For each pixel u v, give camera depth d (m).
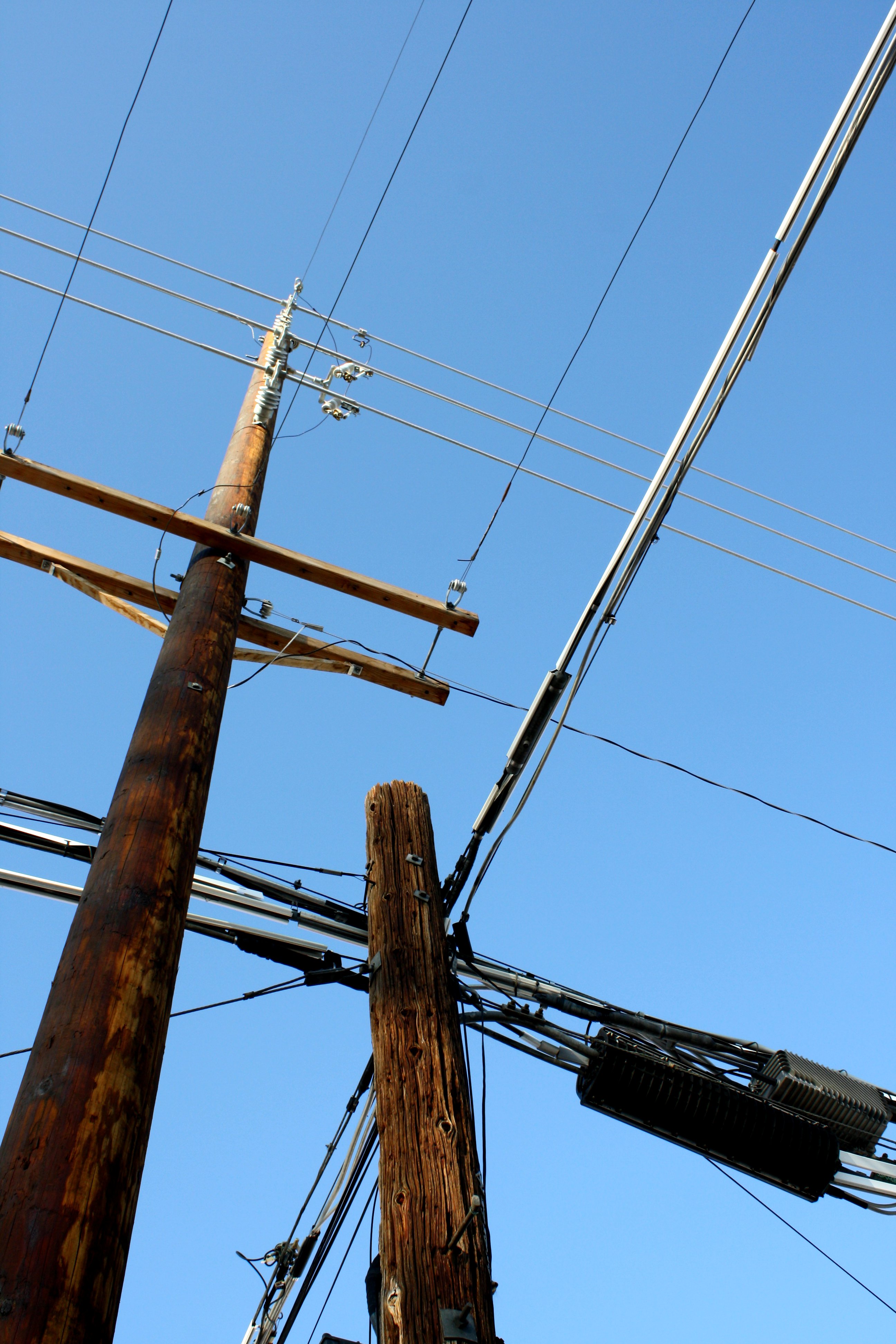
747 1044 7.44
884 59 4.88
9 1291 3.02
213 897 6.83
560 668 6.42
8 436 6.60
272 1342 8.58
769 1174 6.79
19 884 6.50
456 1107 4.83
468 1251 4.24
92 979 3.89
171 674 5.41
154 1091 3.79
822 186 5.23
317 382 8.69
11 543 6.62
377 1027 5.22
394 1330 3.98
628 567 6.19
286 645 6.80
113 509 6.55
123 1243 3.34
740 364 5.71
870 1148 7.27
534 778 6.70
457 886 6.91
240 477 7.15
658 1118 6.70
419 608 6.88
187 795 4.74
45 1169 3.33
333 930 6.85
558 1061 6.75
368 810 6.64
